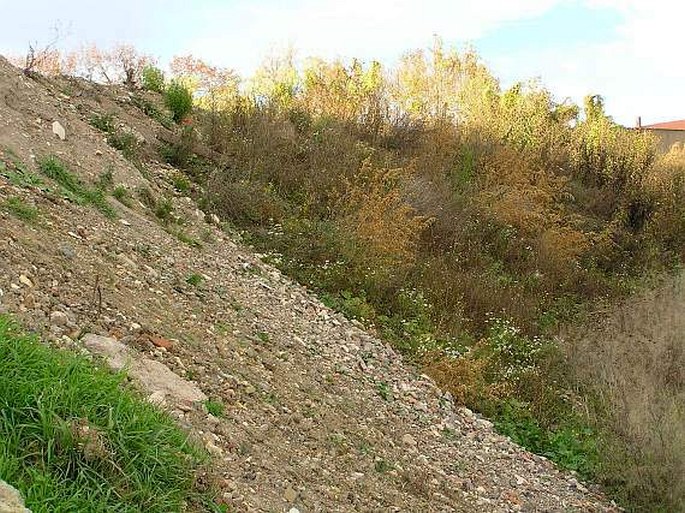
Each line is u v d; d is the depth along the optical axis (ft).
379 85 60.85
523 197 46.75
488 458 22.11
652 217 54.13
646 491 21.33
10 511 7.64
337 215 35.58
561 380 29.43
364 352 25.94
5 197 18.94
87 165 26.84
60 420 9.80
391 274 32.55
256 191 34.94
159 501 9.93
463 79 67.36
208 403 14.56
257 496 12.38
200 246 27.32
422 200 40.32
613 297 40.98
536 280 40.01
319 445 16.52
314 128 44.45
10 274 14.74
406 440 20.34
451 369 26.99
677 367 29.68
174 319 18.66
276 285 28.09
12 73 29.63
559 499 20.77
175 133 38.32
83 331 14.34
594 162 59.16
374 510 14.75
